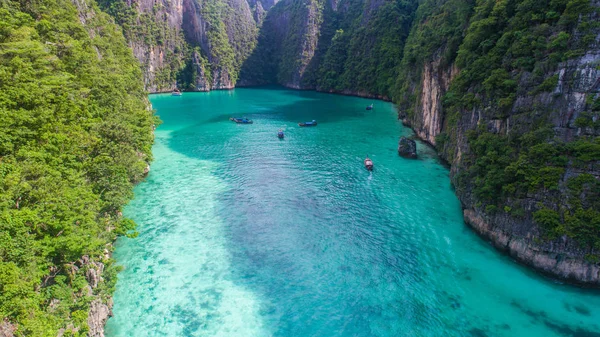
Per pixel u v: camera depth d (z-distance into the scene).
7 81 26.42
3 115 23.78
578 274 25.73
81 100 33.59
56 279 18.39
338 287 27.14
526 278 27.36
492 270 28.36
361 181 46.28
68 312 18.09
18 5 39.50
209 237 33.38
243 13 179.38
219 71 154.12
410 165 51.62
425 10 95.62
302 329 23.42
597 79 26.27
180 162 53.88
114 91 42.41
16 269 15.46
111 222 27.52
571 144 26.73
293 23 170.12
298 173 49.53
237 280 27.75
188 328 23.17
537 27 31.59
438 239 32.78
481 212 32.12
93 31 59.72
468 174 34.72
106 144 30.62
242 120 82.75
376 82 121.75
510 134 30.84
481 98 36.97
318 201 40.81
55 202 19.98
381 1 133.00
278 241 32.97
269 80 180.00
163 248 31.45
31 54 30.73
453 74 50.19
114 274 23.89
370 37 128.25
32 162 21.88
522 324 23.41
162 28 137.75
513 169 29.11
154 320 23.70
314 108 104.06
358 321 24.06
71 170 24.95
